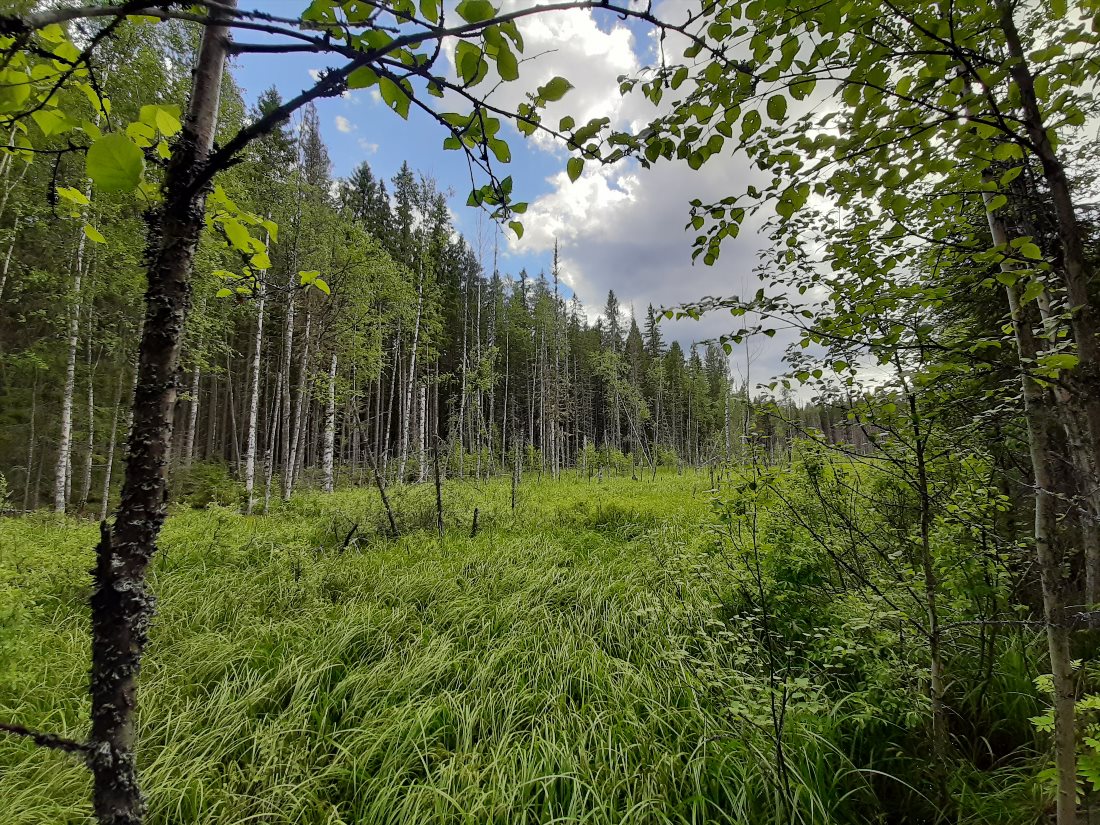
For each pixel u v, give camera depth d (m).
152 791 2.60
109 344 11.20
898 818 2.66
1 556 5.14
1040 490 1.97
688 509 10.11
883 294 2.13
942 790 2.53
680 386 38.28
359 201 20.59
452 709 3.43
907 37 1.52
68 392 10.04
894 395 2.27
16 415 12.50
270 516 10.16
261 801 2.65
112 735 0.88
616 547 7.65
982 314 3.15
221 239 1.51
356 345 13.42
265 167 11.16
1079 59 1.31
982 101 1.38
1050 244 2.10
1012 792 2.50
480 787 2.80
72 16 0.61
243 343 22.03
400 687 3.64
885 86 1.42
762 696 2.79
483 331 26.58
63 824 2.45
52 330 11.63
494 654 4.06
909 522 3.26
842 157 1.56
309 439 25.84
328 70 0.83
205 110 0.93
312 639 4.18
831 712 2.85
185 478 14.02
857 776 2.75
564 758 2.96
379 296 14.21
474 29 0.78
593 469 26.59
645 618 4.62
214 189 1.17
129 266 9.66
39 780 2.66
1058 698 1.83
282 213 11.47
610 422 37.78
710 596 4.54
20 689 3.28
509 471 26.44
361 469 20.91
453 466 18.06
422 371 21.02
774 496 3.51
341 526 8.29
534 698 3.58
